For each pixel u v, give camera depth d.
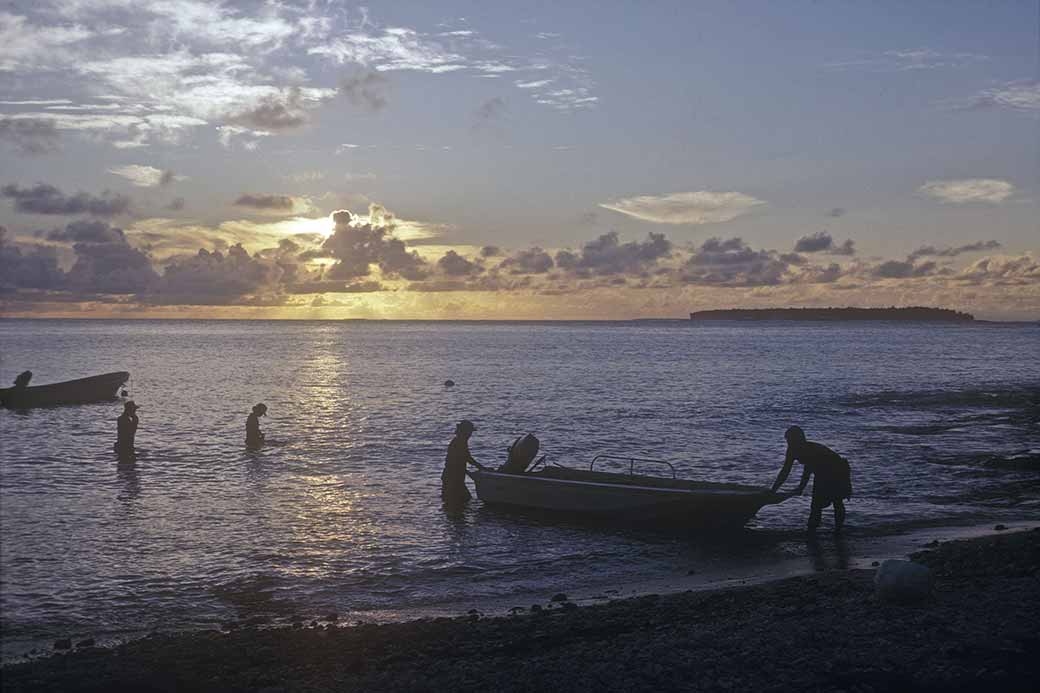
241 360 98.12
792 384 61.12
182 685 8.94
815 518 16.53
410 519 18.09
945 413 40.75
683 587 13.15
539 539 16.38
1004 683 7.39
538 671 8.65
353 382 64.12
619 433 33.91
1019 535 14.88
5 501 19.97
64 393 46.28
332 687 8.59
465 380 66.38
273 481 22.67
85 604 12.51
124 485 22.11
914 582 10.23
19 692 8.83
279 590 13.24
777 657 8.49
